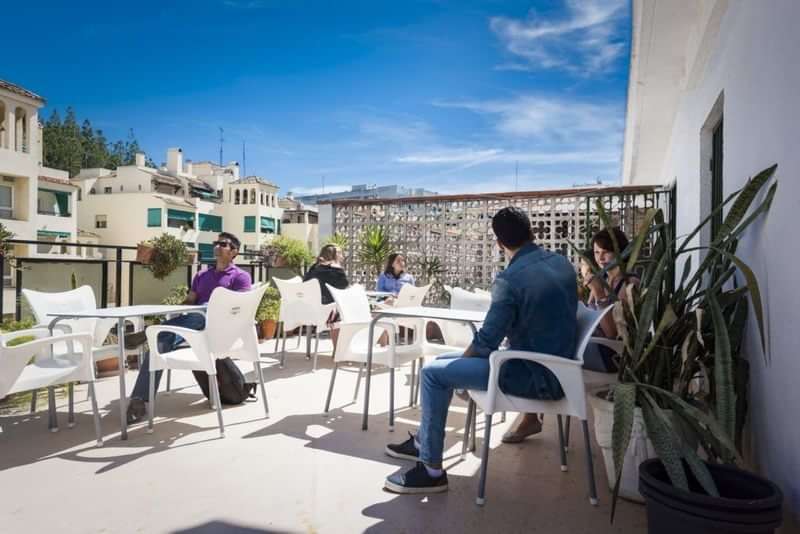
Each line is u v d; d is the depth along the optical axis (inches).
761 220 86.0
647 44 164.2
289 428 127.5
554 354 91.2
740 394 87.3
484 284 342.0
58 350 135.3
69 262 215.2
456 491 94.7
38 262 203.2
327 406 138.4
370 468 103.8
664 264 88.6
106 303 228.4
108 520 81.8
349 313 151.9
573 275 94.7
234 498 89.9
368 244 356.2
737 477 71.4
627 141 307.9
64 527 79.6
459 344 157.6
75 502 87.7
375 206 373.4
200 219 1344.7
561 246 320.2
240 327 131.4
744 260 96.7
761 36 88.0
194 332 121.1
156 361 124.0
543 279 91.0
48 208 944.9
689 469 76.0
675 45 164.7
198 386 168.2
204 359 121.0
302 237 1486.2
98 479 96.7
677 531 65.7
